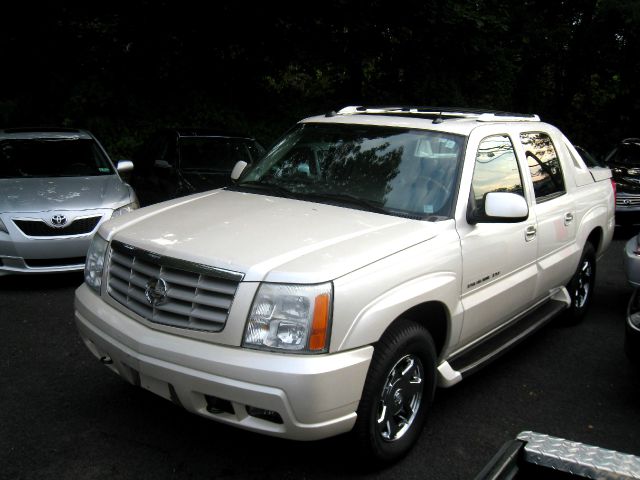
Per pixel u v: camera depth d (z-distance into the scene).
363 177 4.12
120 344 3.31
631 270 5.82
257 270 3.01
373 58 13.30
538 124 5.29
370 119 4.59
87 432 3.67
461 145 4.12
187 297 3.13
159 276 3.23
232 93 13.13
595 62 17.92
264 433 3.00
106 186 6.93
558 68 18.48
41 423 3.76
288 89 14.16
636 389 4.78
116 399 4.08
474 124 4.37
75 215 6.29
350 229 3.50
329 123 4.70
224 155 8.59
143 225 3.69
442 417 4.14
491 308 4.16
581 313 6.14
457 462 3.59
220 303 3.04
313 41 12.70
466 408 4.30
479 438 3.89
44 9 11.03
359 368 3.03
